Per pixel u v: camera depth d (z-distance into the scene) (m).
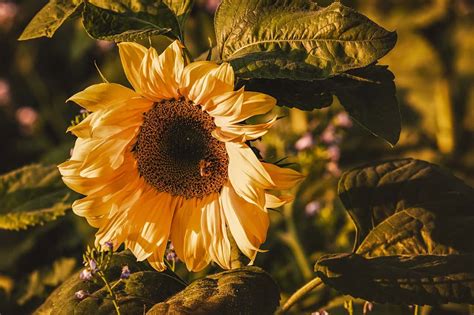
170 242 1.11
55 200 1.23
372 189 1.05
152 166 1.01
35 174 1.24
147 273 1.01
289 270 1.43
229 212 0.99
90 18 0.97
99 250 1.00
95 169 0.98
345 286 0.95
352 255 0.98
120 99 0.96
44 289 1.40
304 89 0.98
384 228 1.03
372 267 0.97
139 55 0.96
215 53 1.00
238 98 0.93
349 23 0.93
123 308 0.97
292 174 0.96
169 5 0.99
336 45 0.93
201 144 1.00
